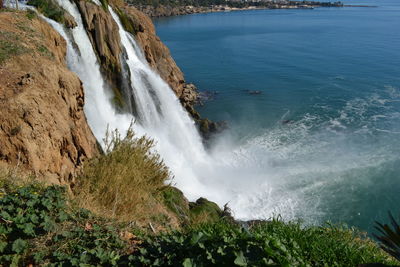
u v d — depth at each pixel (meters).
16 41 10.30
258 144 20.97
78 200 5.57
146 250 4.08
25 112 7.31
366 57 43.28
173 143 19.80
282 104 27.94
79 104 9.62
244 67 39.72
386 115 24.50
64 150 8.02
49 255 4.11
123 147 7.75
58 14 15.59
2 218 4.41
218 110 27.25
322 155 18.83
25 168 6.88
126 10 24.27
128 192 6.51
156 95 21.05
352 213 13.84
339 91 30.58
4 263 3.95
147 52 24.56
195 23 86.88
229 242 3.91
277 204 14.31
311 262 4.55
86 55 16.75
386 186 15.55
